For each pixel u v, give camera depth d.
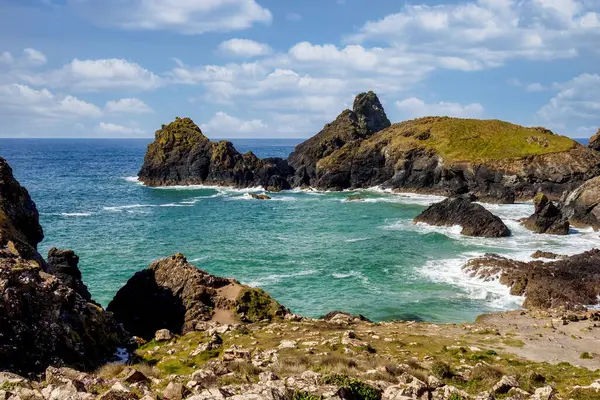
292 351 24.28
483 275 50.50
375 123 186.50
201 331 31.25
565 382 20.69
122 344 28.36
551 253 56.91
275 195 125.50
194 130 152.00
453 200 78.88
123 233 76.12
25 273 24.23
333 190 133.62
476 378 20.98
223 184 139.62
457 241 68.25
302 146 174.62
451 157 116.75
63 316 24.94
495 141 120.94
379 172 133.00
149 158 150.38
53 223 83.31
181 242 70.00
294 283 50.62
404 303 44.44
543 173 105.62
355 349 25.23
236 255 62.16
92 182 152.00
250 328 31.41
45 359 22.19
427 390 16.52
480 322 36.59
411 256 60.56
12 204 36.78
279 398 13.90
